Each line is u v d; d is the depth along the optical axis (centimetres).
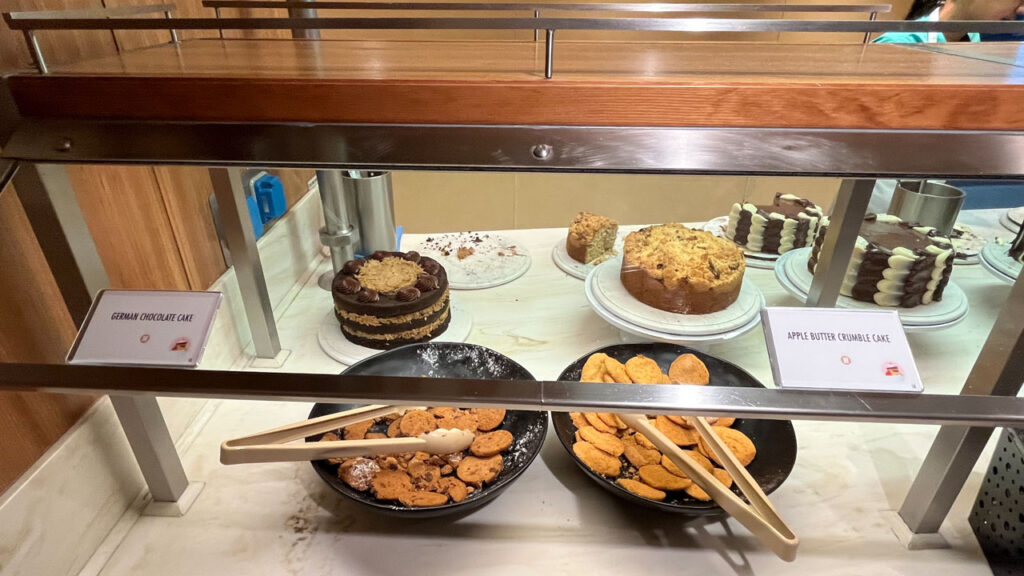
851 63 60
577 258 116
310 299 109
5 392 60
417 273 98
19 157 51
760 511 66
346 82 47
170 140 50
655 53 67
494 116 48
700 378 84
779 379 58
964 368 76
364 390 58
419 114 48
